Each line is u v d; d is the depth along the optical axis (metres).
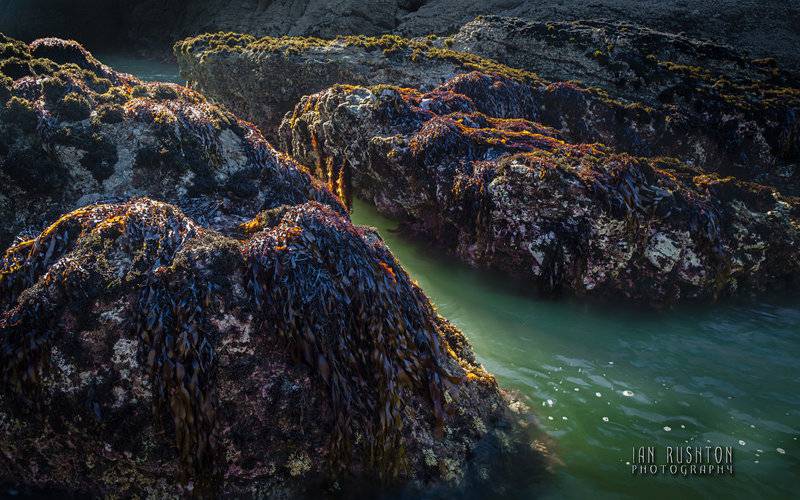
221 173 3.36
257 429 2.35
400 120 4.62
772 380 3.15
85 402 2.23
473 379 2.77
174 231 2.52
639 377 3.14
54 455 2.32
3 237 3.04
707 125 5.84
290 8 12.95
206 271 2.37
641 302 3.82
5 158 3.08
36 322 2.26
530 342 3.42
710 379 3.15
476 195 4.01
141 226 2.50
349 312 2.45
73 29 14.31
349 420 2.38
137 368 2.24
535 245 3.87
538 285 3.91
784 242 3.90
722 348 3.42
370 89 4.95
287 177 3.54
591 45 6.83
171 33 13.93
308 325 2.36
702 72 6.56
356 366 2.42
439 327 2.99
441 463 2.46
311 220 2.61
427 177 4.30
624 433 2.76
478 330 3.51
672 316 3.72
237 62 7.11
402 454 2.41
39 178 3.09
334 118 4.88
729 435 2.77
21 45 3.76
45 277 2.35
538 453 2.62
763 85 6.45
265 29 12.62
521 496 2.42
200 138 3.35
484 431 2.62
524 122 4.98
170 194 3.20
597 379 3.12
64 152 3.13
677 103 6.16
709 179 4.10
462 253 4.20
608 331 3.55
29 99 3.26
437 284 4.00
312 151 5.41
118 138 3.23
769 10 8.90
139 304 2.28
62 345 2.26
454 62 6.43
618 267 3.77
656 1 9.41
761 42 8.30
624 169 3.76
